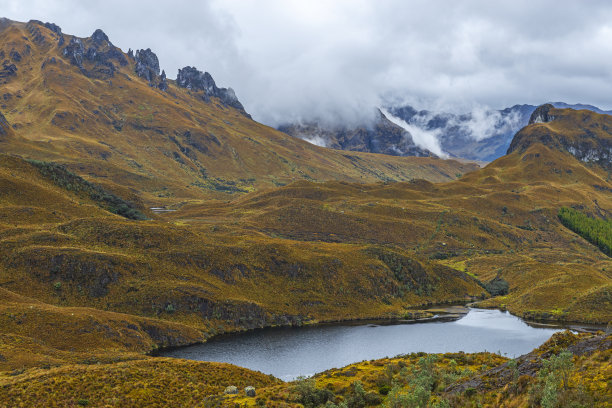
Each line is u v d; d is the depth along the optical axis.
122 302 144.62
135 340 123.12
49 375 68.69
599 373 39.69
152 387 67.62
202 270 171.88
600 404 35.84
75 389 64.31
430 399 50.66
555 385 38.69
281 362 121.00
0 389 63.41
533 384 42.38
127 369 73.38
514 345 137.62
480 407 45.00
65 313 118.31
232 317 155.62
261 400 59.22
